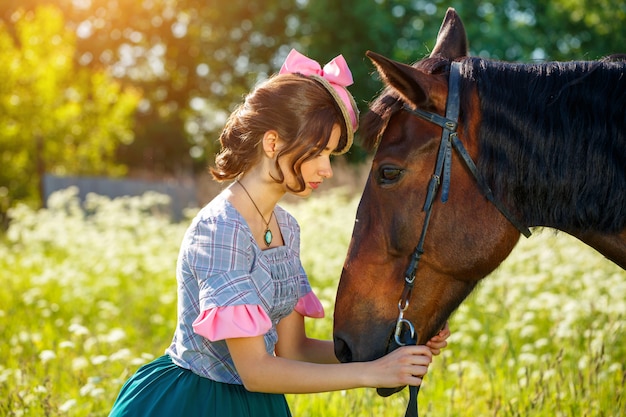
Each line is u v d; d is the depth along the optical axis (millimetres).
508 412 3592
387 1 18594
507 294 5410
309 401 3844
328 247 7094
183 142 27828
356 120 2430
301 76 2359
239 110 2406
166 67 28594
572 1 14836
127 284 7348
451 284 2492
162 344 5309
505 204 2391
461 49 2748
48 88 16000
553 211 2393
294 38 21969
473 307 5480
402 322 2438
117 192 15430
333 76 2391
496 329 5312
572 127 2359
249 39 23531
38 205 15875
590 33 15125
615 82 2400
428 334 2508
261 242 2396
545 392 3670
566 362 4500
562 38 15531
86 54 29281
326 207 9125
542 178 2355
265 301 2340
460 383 3854
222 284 2227
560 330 4414
